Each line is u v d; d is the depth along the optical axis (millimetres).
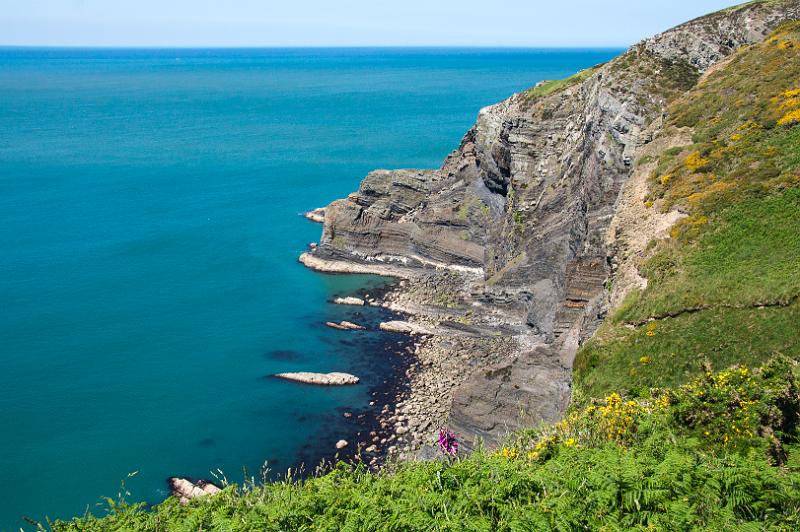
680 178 46219
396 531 14469
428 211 79750
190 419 48250
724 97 53125
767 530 13016
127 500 39656
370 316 67562
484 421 40844
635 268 41469
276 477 41594
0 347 58688
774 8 62906
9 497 39812
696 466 14820
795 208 37656
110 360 57000
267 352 59281
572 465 15938
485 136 77812
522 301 63312
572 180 62500
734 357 29500
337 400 50906
